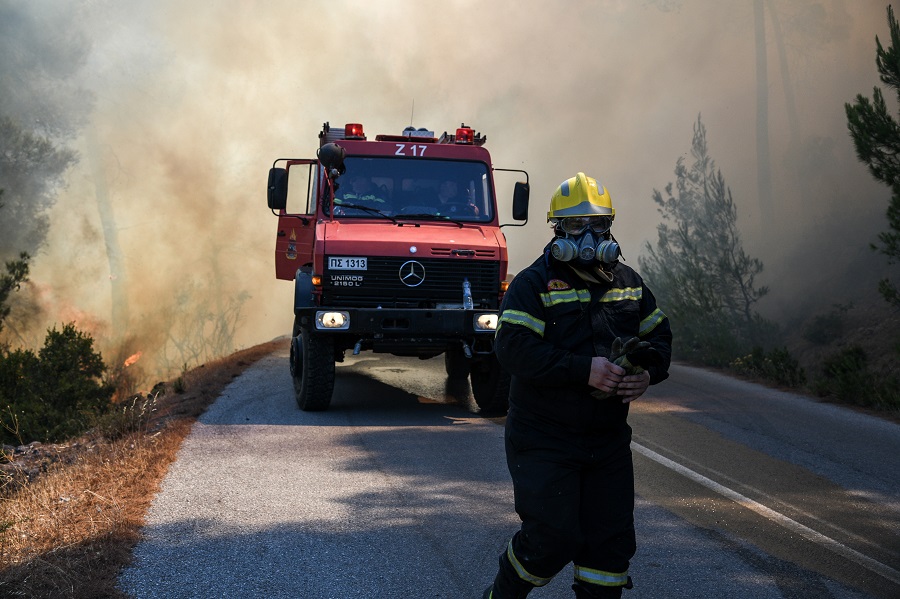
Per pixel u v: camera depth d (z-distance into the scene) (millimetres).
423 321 7867
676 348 15656
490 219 8773
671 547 4680
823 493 5875
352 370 12094
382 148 8789
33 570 3934
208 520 4957
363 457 6633
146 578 4047
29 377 12234
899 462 6930
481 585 4086
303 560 4363
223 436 7277
